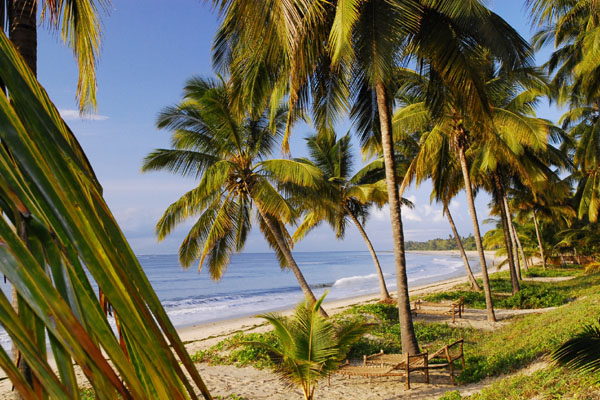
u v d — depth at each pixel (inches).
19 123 23.4
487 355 454.6
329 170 951.0
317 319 301.3
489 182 1034.1
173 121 590.2
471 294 973.8
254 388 422.6
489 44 381.4
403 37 374.0
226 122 572.4
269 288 2058.3
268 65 386.6
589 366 168.9
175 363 25.9
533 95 743.1
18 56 29.6
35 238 21.0
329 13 361.7
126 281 25.0
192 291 1948.8
